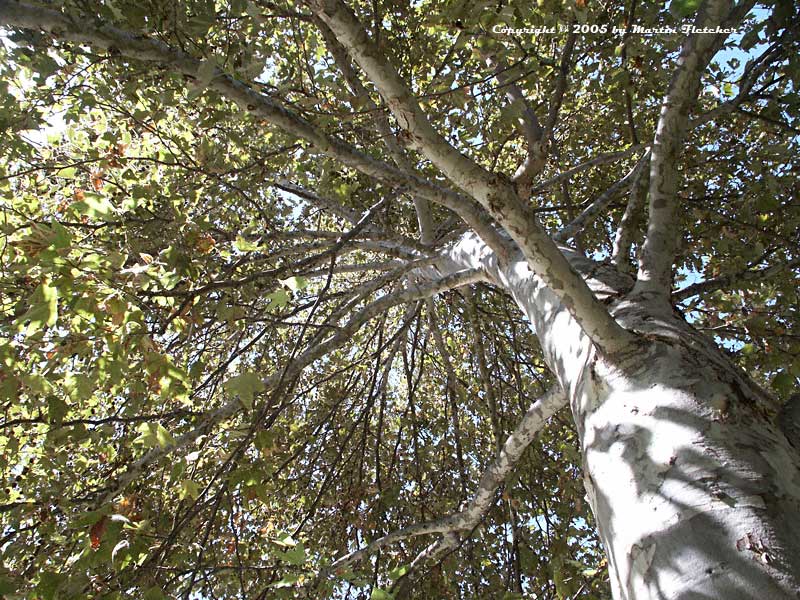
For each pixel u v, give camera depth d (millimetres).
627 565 1274
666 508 1249
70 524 1770
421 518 4672
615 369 1642
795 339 3322
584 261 2520
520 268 2506
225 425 3023
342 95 2311
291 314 2875
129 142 3164
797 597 1009
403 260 4484
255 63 2273
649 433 1414
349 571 2512
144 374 2180
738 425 1359
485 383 4504
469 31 2273
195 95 1722
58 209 3061
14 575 2117
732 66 4383
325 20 1427
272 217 4477
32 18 1478
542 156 2621
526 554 4160
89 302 1730
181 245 2600
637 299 1970
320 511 4723
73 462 3154
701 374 1509
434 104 3555
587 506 4172
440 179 4438
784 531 1121
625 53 3047
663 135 2143
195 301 2648
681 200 4133
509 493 3914
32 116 2783
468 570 4441
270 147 4090
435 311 5348
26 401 2539
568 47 2555
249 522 4449
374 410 5910
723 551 1113
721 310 3758
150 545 2307
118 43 1587
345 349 6242
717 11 2002
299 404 5539
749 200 3863
